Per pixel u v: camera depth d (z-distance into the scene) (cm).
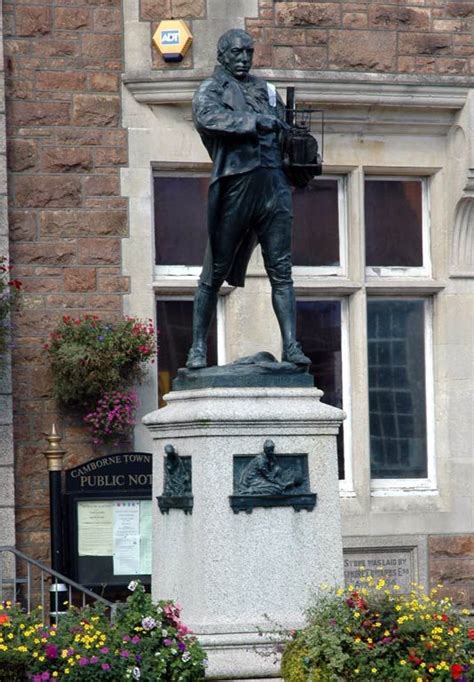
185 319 1812
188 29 1772
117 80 1775
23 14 1753
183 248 1816
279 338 1802
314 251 1856
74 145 1761
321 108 1814
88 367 1697
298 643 1169
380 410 1873
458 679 1144
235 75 1245
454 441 1853
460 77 1833
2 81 1725
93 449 1738
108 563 1681
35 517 1719
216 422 1211
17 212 1741
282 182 1243
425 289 1862
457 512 1844
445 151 1864
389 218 1878
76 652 1189
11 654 1187
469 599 1836
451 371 1858
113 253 1762
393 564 1825
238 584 1209
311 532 1225
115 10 1777
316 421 1230
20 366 1725
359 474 1820
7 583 1667
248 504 1212
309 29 1808
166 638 1196
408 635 1165
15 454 1719
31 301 1736
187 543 1231
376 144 1848
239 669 1194
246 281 1792
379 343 1875
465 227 1864
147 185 1777
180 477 1242
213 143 1230
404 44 1833
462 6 1853
